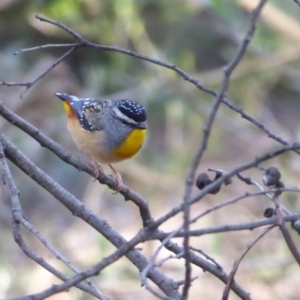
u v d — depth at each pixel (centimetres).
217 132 1580
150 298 1164
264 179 468
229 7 1393
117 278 1163
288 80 1620
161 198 1478
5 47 1603
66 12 1516
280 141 564
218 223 1316
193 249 538
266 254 1213
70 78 1595
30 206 1539
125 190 537
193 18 1672
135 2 1559
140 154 1583
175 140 1614
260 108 1566
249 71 1464
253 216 1310
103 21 1570
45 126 1466
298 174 1331
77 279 392
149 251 1272
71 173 1576
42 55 1631
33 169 581
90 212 579
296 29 1432
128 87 1578
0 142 572
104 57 1645
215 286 1240
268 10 1423
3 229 1342
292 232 1178
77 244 1389
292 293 1166
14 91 1479
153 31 1709
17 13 1531
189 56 1523
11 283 1210
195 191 1448
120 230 1492
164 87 1479
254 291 1186
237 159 1572
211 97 1517
